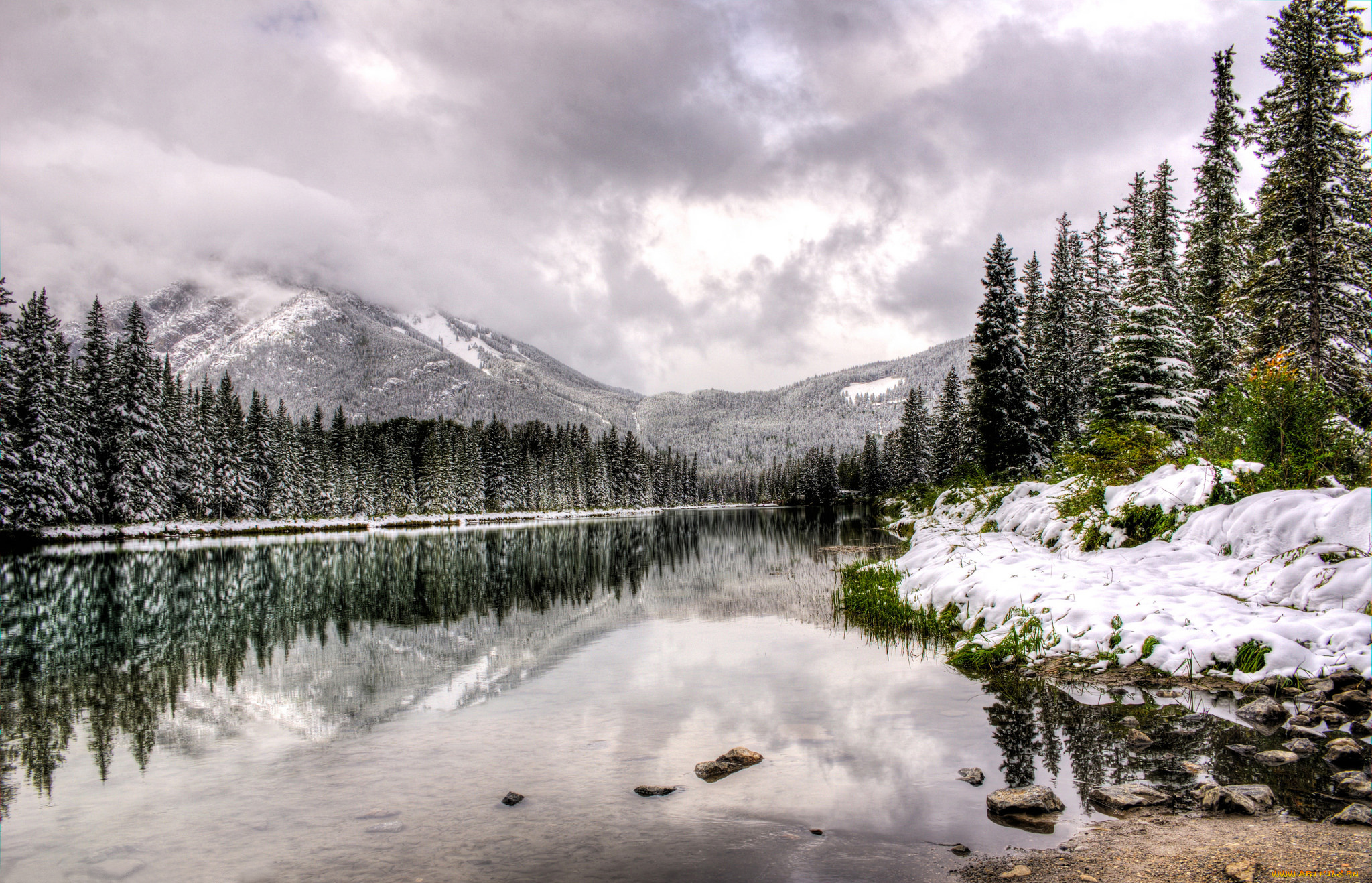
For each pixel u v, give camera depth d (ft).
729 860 14.14
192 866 14.79
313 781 19.92
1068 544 44.70
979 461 109.29
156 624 50.62
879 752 20.49
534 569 88.89
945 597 41.37
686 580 72.69
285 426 241.96
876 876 13.15
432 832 16.02
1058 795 16.88
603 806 17.21
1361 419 51.96
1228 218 87.20
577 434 425.69
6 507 130.52
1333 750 17.72
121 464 157.38
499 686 30.94
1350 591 25.57
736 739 22.16
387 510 286.25
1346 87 66.33
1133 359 76.69
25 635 46.85
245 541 150.82
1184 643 26.53
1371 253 65.05
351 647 41.78
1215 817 15.12
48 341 142.31
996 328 102.53
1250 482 36.94
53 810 18.31
